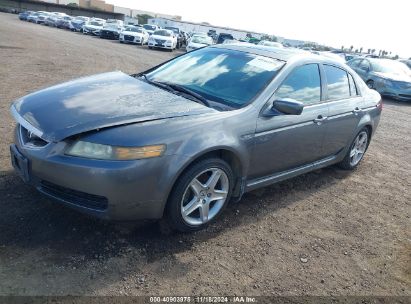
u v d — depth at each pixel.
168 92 3.78
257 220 3.86
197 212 3.47
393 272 3.34
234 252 3.28
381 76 14.49
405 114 11.73
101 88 3.71
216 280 2.91
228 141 3.35
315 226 3.94
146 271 2.88
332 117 4.63
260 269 3.12
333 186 5.07
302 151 4.35
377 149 7.18
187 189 3.21
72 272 2.75
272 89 3.86
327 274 3.18
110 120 3.01
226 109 3.57
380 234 3.98
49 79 9.75
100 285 2.67
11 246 2.91
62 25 43.28
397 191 5.22
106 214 2.92
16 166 3.28
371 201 4.77
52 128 2.97
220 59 4.38
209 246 3.30
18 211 3.32
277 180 4.26
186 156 3.05
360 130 5.41
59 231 3.16
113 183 2.81
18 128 3.36
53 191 3.04
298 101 3.82
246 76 4.00
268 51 4.47
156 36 28.52
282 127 3.89
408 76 15.04
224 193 3.56
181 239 3.33
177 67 4.51
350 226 4.05
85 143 2.87
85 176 2.81
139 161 2.86
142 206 2.99
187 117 3.24
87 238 3.13
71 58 15.04
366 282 3.16
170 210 3.18
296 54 4.47
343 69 5.06
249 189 3.92
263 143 3.73
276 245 3.48
